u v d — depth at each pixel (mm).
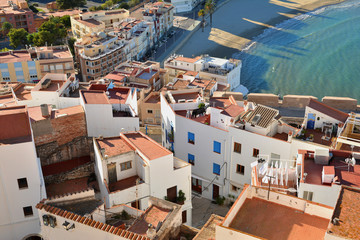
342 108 93562
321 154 50781
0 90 84250
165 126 79000
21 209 55031
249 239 33125
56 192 60594
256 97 97875
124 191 53156
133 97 80250
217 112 68688
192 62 145375
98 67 156375
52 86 83812
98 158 57438
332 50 195125
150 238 39000
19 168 52844
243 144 65500
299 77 173625
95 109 65625
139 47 183750
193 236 42812
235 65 150875
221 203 71188
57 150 65125
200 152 71625
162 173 55188
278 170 48562
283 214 37281
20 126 53594
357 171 48688
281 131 66250
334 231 30984
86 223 38688
